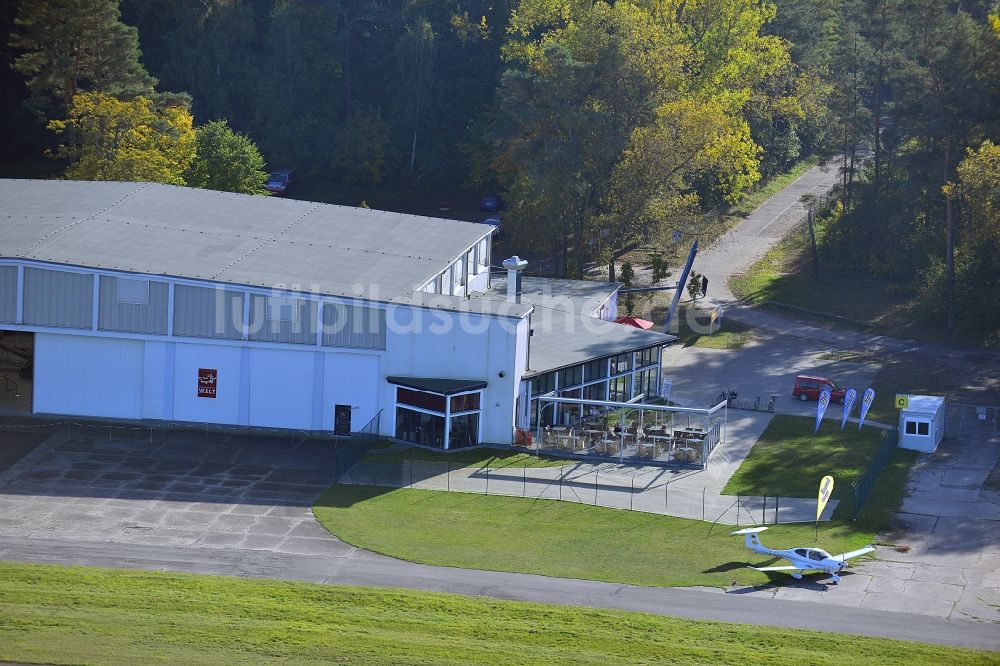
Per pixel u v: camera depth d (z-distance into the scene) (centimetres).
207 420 6869
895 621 4616
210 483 6059
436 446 6719
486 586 4869
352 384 6806
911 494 6222
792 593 4897
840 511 5934
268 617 4388
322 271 7138
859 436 7194
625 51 11300
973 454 6894
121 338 6812
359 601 4597
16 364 7612
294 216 8094
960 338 9388
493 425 6788
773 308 10238
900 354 9019
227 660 4012
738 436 7194
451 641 4228
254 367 6819
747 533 5228
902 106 10919
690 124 10888
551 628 4375
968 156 10075
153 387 6856
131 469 6188
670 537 5553
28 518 5478
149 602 4481
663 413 7475
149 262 6906
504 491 6116
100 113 10544
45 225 7356
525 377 6856
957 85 10031
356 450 6550
